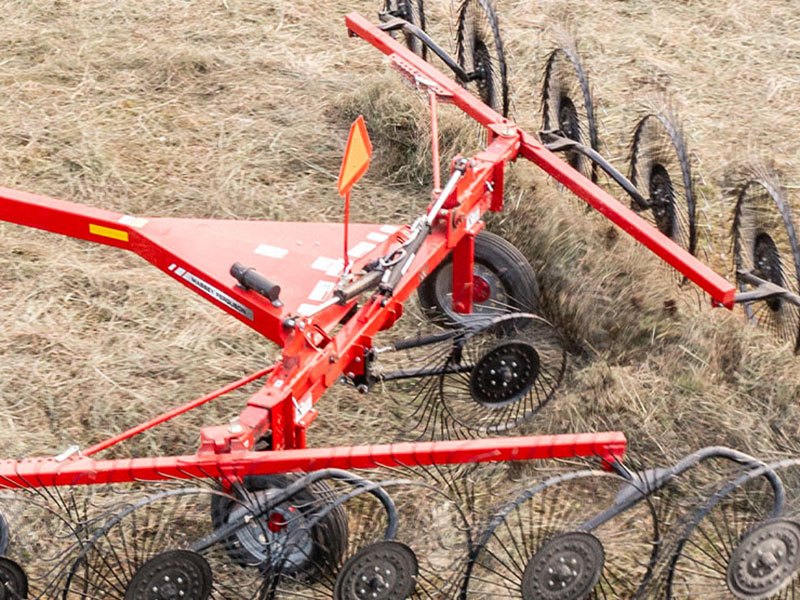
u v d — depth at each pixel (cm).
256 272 675
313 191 988
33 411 755
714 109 1095
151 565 570
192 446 736
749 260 827
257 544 627
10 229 923
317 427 752
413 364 804
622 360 800
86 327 828
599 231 887
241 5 1243
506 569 631
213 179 994
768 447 725
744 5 1266
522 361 735
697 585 643
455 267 788
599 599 637
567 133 936
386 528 609
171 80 1123
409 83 923
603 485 685
